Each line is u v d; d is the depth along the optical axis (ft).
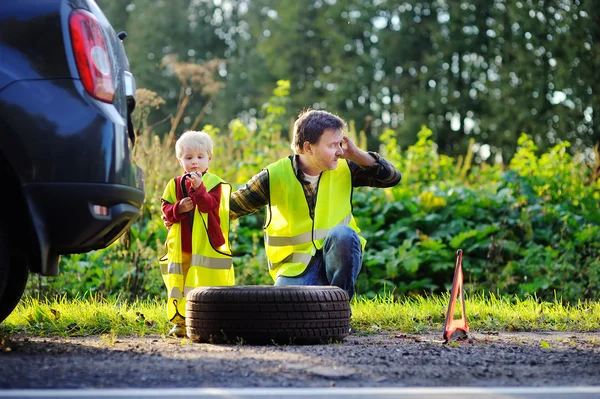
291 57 144.77
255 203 19.51
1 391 11.12
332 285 18.48
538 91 106.63
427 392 11.58
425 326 21.57
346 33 137.80
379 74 136.98
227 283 18.65
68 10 14.32
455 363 14.29
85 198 14.03
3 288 14.62
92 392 11.07
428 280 34.22
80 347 15.72
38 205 13.91
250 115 158.40
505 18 112.16
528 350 16.16
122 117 15.15
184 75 52.80
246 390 11.45
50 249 14.76
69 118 14.02
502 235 35.40
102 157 14.20
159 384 11.89
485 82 116.98
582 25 96.02
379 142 132.67
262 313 16.57
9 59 13.94
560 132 101.30
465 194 37.63
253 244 35.27
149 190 34.19
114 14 166.09
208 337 16.93
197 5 167.63
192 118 146.92
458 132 127.65
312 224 19.11
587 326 21.33
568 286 32.91
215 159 41.24
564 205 38.06
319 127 18.47
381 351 15.60
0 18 14.03
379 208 37.01
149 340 17.74
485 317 23.27
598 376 13.24
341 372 12.96
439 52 127.65
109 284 30.81
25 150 13.79
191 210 18.72
